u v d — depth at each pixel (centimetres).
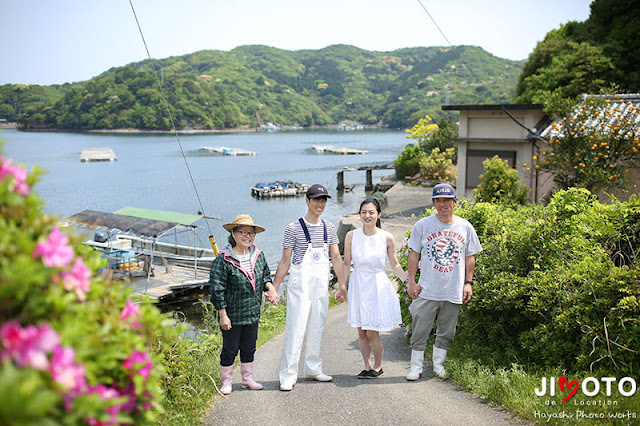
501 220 659
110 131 19000
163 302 1789
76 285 229
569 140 1462
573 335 536
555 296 545
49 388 184
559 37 3684
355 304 543
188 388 479
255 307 519
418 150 4722
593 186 1427
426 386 524
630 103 1625
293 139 15925
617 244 589
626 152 1412
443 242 534
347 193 4712
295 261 532
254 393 516
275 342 774
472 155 2122
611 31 3328
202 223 3444
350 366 615
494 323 605
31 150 10412
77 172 6694
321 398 494
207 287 1908
